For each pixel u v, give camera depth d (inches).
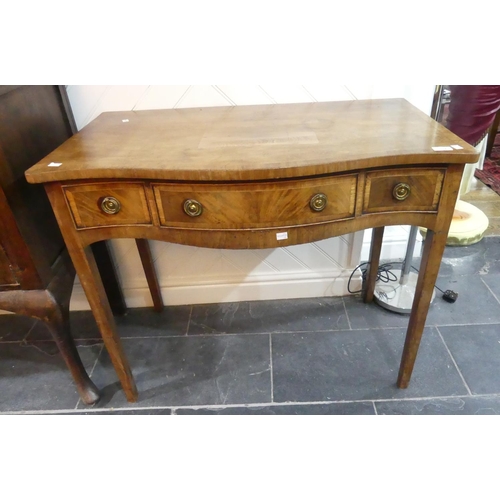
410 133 36.8
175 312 61.6
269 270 60.5
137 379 51.2
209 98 48.9
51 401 49.4
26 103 39.6
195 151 35.0
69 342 43.9
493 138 104.9
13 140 36.9
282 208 34.3
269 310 60.8
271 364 52.1
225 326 58.3
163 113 47.1
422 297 40.8
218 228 35.3
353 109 45.1
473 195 90.4
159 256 58.6
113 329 43.1
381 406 46.1
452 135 35.9
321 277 61.0
